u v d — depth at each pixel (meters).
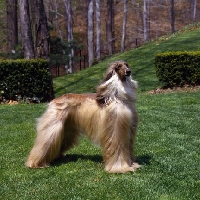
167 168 6.36
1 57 21.36
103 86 5.81
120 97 5.79
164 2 59.91
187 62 15.59
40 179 5.98
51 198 5.27
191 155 7.13
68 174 6.12
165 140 8.21
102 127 5.88
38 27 15.23
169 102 12.73
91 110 6.01
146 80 18.38
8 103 14.35
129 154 6.23
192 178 5.92
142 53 24.56
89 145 7.96
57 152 6.48
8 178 6.09
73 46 26.17
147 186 5.55
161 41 27.41
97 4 31.59
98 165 6.50
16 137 8.83
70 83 20.56
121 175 5.93
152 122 9.89
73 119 6.29
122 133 5.82
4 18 38.75
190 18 56.97
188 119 10.16
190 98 13.25
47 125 6.35
